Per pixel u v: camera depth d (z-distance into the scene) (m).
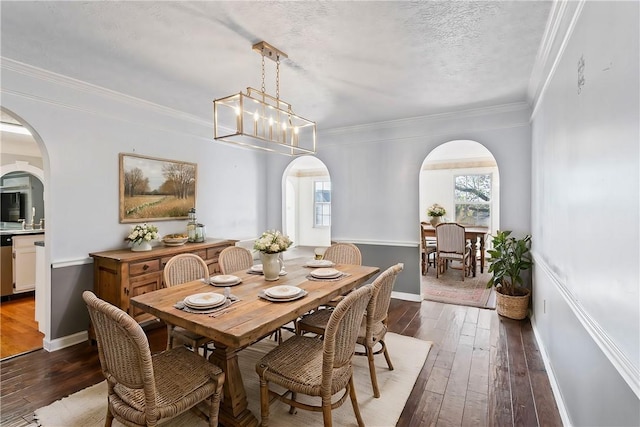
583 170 1.62
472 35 2.20
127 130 3.47
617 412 1.22
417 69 2.75
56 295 2.94
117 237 3.39
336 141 4.96
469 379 2.41
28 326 3.45
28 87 2.71
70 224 3.02
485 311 3.93
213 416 1.70
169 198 3.91
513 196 3.81
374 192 4.69
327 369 1.59
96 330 1.53
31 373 2.52
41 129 2.80
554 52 2.24
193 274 2.75
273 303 2.02
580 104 1.67
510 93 3.38
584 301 1.60
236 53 2.44
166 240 3.61
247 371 2.56
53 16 1.96
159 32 2.15
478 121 3.99
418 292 4.39
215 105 2.41
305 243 9.56
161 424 1.92
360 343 2.19
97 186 3.21
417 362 2.66
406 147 4.46
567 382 1.93
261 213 5.43
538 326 3.09
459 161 7.39
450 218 7.49
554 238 2.35
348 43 2.30
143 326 3.40
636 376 1.03
